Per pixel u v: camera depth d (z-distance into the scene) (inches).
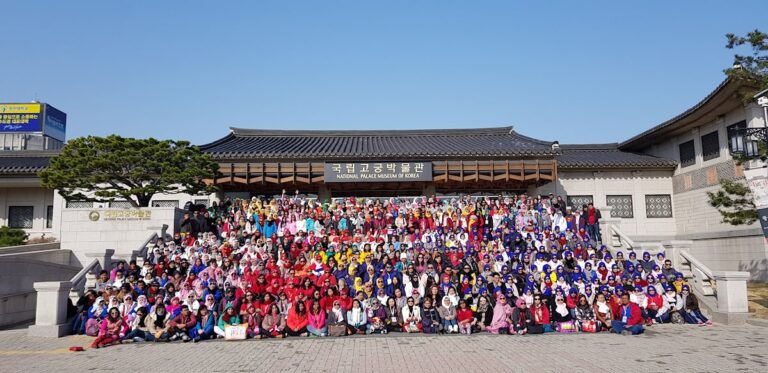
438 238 841.5
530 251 782.5
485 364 425.7
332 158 1075.9
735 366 410.0
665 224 1159.0
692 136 1099.9
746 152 636.7
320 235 837.2
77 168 858.1
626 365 416.5
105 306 593.9
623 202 1170.6
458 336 570.9
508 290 634.2
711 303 679.1
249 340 560.4
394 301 612.4
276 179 1042.1
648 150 1268.5
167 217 917.2
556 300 607.8
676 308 648.4
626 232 1153.4
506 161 1069.8
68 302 616.7
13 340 562.9
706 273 694.5
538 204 958.4
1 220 1162.6
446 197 1146.0
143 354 487.8
